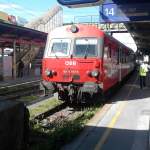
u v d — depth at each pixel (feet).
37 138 30.14
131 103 54.44
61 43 51.80
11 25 90.27
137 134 33.58
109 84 56.85
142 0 77.87
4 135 20.79
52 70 51.62
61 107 51.13
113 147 29.12
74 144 29.94
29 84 88.07
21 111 23.72
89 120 40.19
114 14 80.02
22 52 111.75
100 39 50.29
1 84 84.89
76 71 50.24
